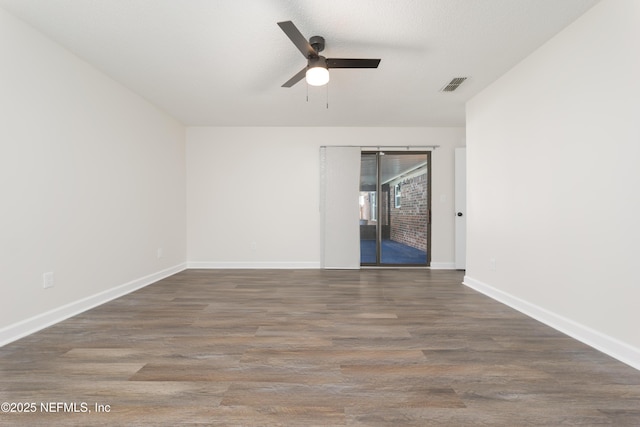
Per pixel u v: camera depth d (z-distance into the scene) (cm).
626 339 176
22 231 214
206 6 199
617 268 181
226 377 158
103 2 195
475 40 239
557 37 229
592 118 199
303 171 486
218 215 484
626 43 176
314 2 196
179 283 378
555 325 229
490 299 308
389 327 230
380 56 263
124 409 131
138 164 355
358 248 481
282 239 486
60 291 246
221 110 405
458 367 169
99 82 290
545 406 134
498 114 308
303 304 289
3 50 202
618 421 124
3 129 202
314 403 136
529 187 261
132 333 216
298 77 255
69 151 255
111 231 308
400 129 486
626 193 176
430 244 487
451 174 485
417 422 124
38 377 157
